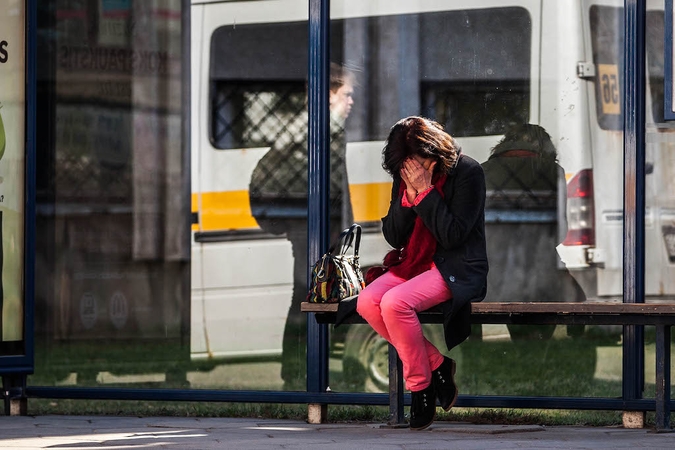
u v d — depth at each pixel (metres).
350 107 19.59
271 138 20.59
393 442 14.44
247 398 17.94
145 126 20.84
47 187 20.47
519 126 19.34
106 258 20.78
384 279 15.59
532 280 19.62
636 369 16.81
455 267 15.18
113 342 20.89
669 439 14.97
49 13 20.33
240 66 20.64
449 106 19.38
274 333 20.62
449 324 15.02
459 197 15.09
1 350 18.36
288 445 14.09
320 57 18.09
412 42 19.42
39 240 20.50
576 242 19.47
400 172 15.29
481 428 16.20
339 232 19.66
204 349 20.88
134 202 20.86
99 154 20.67
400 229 15.70
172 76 20.81
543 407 16.92
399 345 15.14
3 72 18.52
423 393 15.41
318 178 18.06
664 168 19.33
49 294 20.69
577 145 19.39
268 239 20.61
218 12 20.69
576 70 19.22
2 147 18.48
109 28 20.70
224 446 14.02
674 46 16.94
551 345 21.52
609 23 19.28
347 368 20.31
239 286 20.77
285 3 20.47
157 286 20.91
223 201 20.75
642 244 17.02
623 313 14.98
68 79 20.47
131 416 18.61
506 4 19.25
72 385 20.62
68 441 14.81
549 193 19.47
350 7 19.55
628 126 17.08
